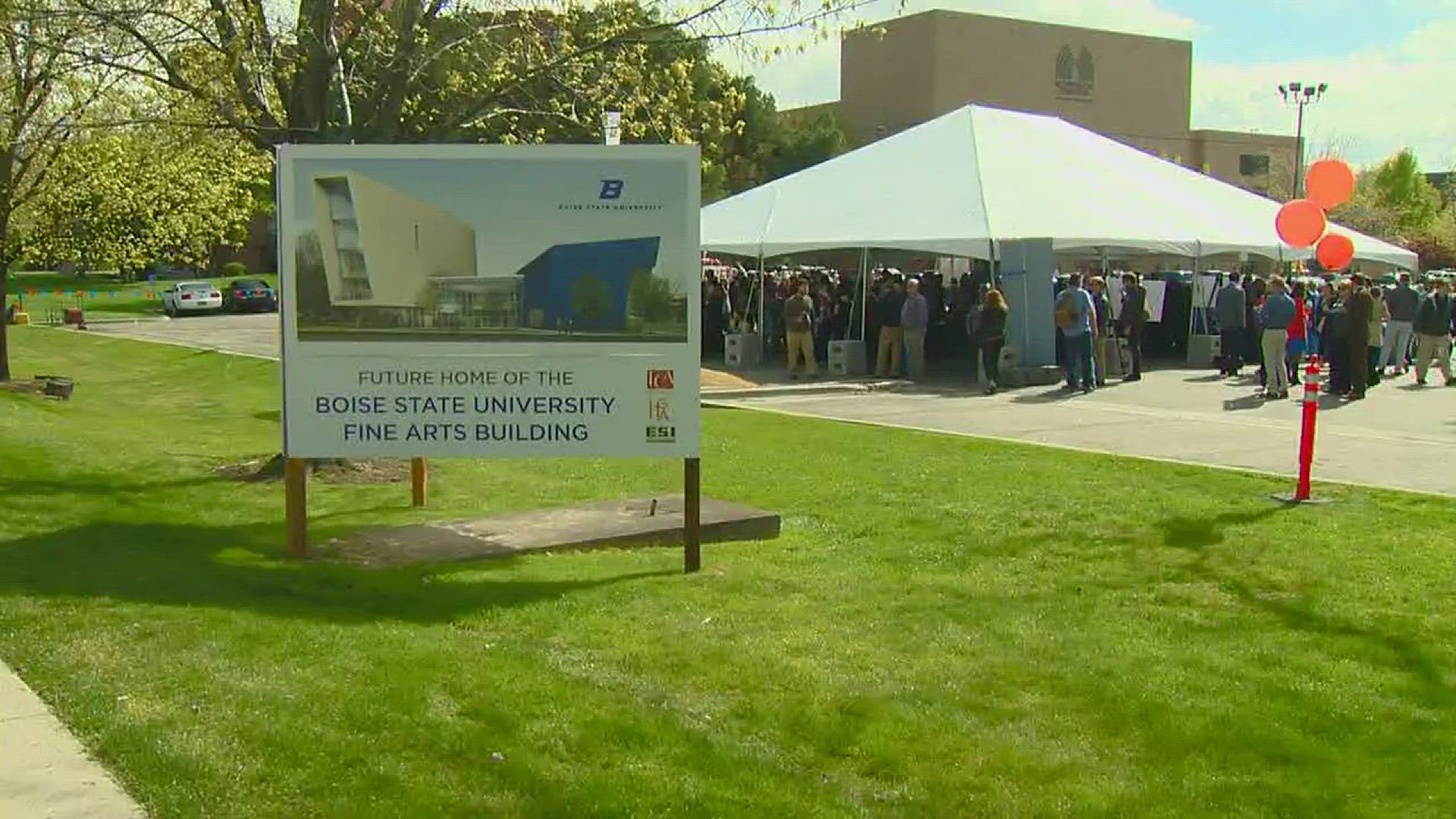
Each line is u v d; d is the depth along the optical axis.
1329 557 7.89
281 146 7.75
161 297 54.78
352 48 12.02
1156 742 4.87
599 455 7.86
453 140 12.10
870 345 23.92
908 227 23.81
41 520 8.63
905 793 4.38
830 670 5.68
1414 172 72.56
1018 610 6.82
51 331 38.72
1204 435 14.76
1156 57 89.06
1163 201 26.58
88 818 4.02
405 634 6.02
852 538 8.84
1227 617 6.64
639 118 12.55
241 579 7.18
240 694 5.02
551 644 5.97
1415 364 23.08
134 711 4.82
